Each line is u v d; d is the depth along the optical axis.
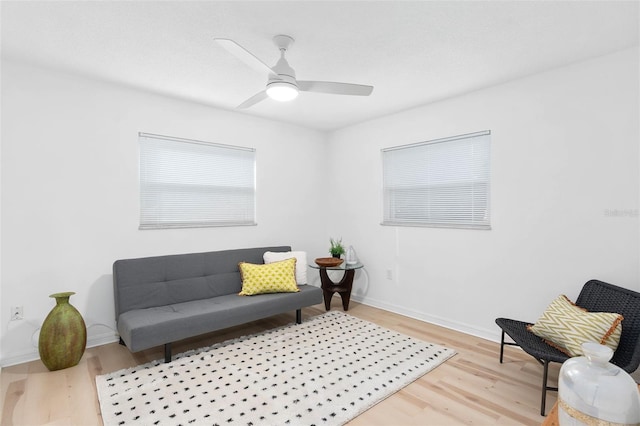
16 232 2.70
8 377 2.46
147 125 3.34
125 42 2.38
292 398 2.19
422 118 3.75
